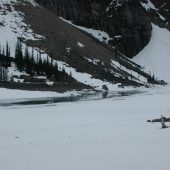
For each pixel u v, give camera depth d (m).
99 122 42.16
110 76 181.88
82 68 173.12
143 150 23.80
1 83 121.06
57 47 184.25
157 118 43.28
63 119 47.47
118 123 39.66
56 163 21.69
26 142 29.80
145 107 64.38
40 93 119.38
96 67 185.38
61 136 32.06
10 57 150.12
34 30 191.25
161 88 188.75
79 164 21.20
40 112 59.28
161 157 21.67
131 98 96.31
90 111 59.34
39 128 38.69
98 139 29.30
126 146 25.44
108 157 22.47
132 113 53.38
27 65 143.62
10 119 48.94
